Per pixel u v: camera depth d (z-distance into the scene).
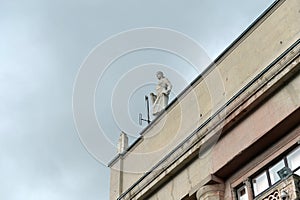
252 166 16.73
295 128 15.94
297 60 15.71
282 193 14.44
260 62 17.48
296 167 15.52
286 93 16.05
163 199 18.80
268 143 16.42
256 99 16.64
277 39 17.19
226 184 17.39
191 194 17.75
